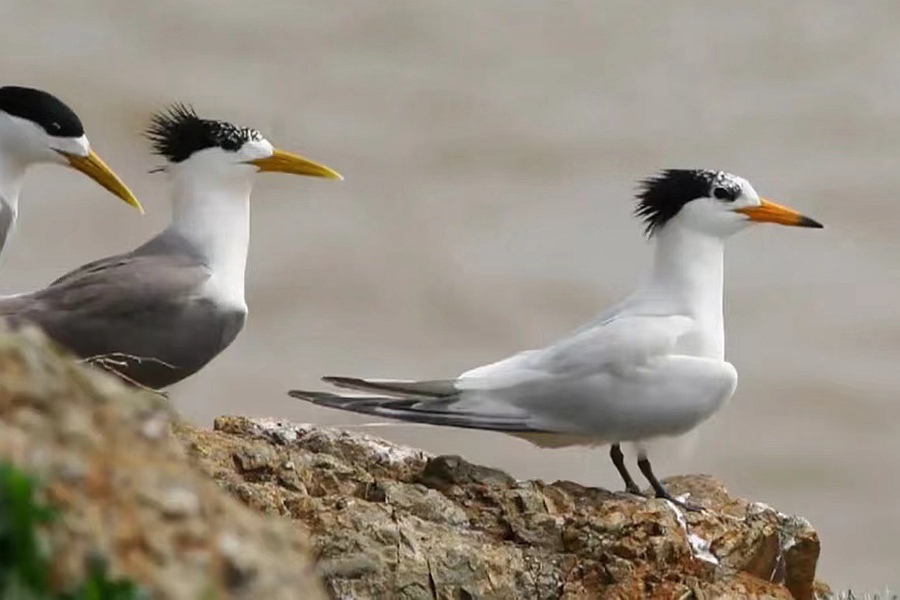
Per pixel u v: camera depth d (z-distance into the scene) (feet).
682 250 45.96
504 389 44.04
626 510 40.60
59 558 21.59
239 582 23.11
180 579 22.47
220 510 23.85
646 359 44.09
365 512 38.60
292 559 24.26
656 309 45.50
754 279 108.47
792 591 42.65
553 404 43.88
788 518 42.73
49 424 23.29
